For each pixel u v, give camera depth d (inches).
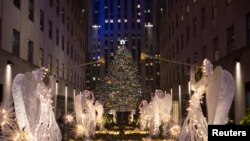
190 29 1450.5
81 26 2461.9
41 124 421.7
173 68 1881.2
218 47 1029.8
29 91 358.3
